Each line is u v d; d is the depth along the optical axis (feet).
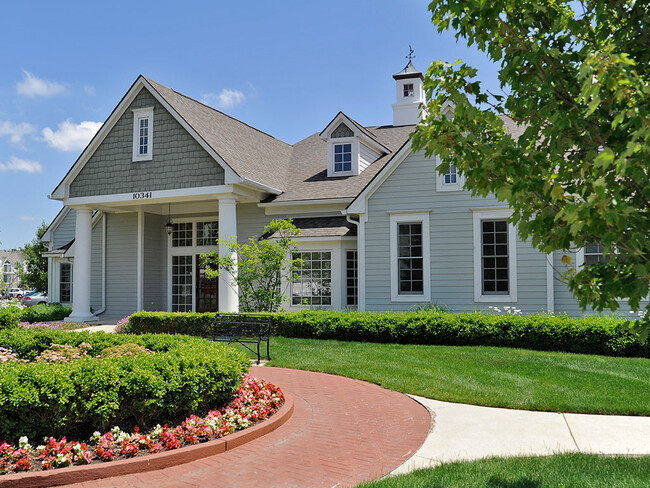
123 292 71.26
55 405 18.37
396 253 52.39
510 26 13.01
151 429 20.24
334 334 45.27
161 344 29.78
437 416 23.41
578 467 16.33
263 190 61.11
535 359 34.09
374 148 68.54
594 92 10.05
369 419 23.20
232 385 23.45
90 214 65.62
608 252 10.91
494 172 12.37
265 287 55.77
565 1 13.67
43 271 120.78
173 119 59.88
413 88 77.56
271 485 15.83
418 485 14.82
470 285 50.11
